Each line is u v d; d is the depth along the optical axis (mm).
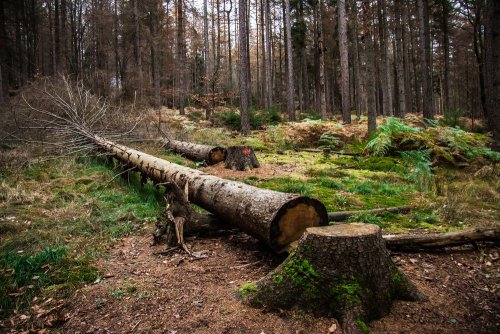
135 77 23547
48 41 30141
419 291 2742
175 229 3975
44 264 3516
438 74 39219
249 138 13969
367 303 2426
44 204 5496
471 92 27578
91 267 3471
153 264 3545
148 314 2650
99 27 27625
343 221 4684
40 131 9617
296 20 27938
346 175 8250
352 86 38781
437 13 26984
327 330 2322
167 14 27875
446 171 8656
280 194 3389
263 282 2738
